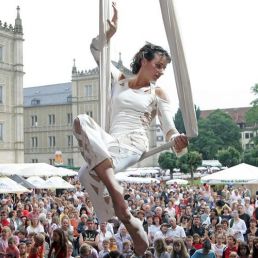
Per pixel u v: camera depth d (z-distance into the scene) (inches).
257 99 3634.4
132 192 995.9
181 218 608.7
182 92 101.7
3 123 2669.8
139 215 542.3
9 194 1084.5
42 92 3816.4
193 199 940.6
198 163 2711.6
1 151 2642.7
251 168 946.7
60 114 3639.3
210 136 4010.8
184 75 101.0
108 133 113.3
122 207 100.0
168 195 1048.8
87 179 104.8
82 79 3523.6
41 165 1192.8
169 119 114.4
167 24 101.4
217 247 464.4
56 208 737.6
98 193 105.0
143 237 106.5
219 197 960.3
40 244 384.8
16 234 514.6
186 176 2765.7
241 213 610.5
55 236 287.9
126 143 109.2
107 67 116.0
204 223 592.4
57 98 3688.5
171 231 506.6
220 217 603.5
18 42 2746.1
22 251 418.3
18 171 1160.2
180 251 399.2
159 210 588.7
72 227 535.2
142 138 111.6
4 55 2691.9
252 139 3981.3
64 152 3595.0
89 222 522.6
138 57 114.4
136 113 112.7
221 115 4116.6
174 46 101.1
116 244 462.0
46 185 1096.8
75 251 512.1
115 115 113.6
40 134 3700.8
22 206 706.8
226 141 4082.2
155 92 116.0
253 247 405.1
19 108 2726.4
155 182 1729.8
